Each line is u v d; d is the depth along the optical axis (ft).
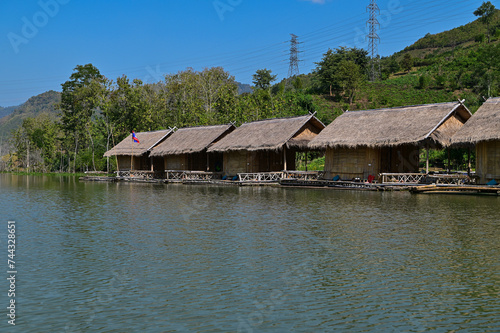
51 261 39.52
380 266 37.37
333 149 115.14
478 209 67.26
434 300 30.14
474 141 87.81
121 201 83.92
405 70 326.03
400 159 113.80
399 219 58.75
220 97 219.41
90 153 233.96
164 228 54.03
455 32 442.50
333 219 59.26
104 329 26.30
